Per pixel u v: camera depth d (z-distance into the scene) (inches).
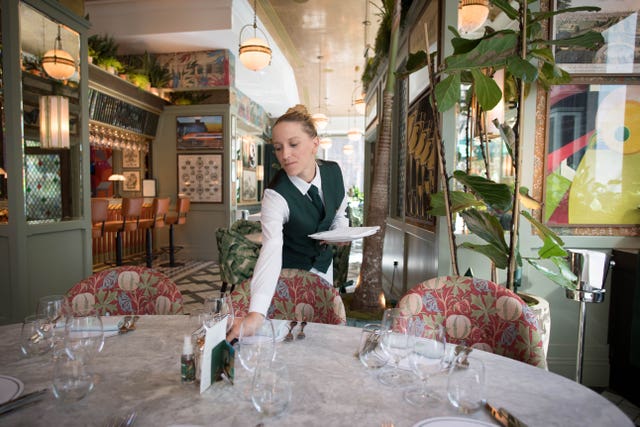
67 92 130.3
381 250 123.4
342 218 74.2
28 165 115.6
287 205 61.4
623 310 96.3
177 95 289.1
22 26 113.0
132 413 28.7
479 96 71.7
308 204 63.6
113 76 227.5
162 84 273.0
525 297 83.7
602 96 99.9
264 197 62.7
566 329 102.7
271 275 51.1
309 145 56.2
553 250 77.1
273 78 317.7
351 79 362.3
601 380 101.0
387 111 120.3
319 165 68.9
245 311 58.4
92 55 219.8
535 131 101.4
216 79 273.1
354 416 29.7
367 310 122.3
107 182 330.3
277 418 29.2
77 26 132.7
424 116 125.8
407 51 150.0
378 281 123.5
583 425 28.8
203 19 229.9
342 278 147.9
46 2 119.6
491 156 108.2
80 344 36.7
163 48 265.1
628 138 100.3
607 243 100.6
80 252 137.4
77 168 135.9
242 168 405.4
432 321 53.6
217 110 281.4
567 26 99.3
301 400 31.9
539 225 79.2
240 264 143.5
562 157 101.3
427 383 35.6
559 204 101.8
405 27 151.6
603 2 98.2
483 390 30.9
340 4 217.2
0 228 112.7
